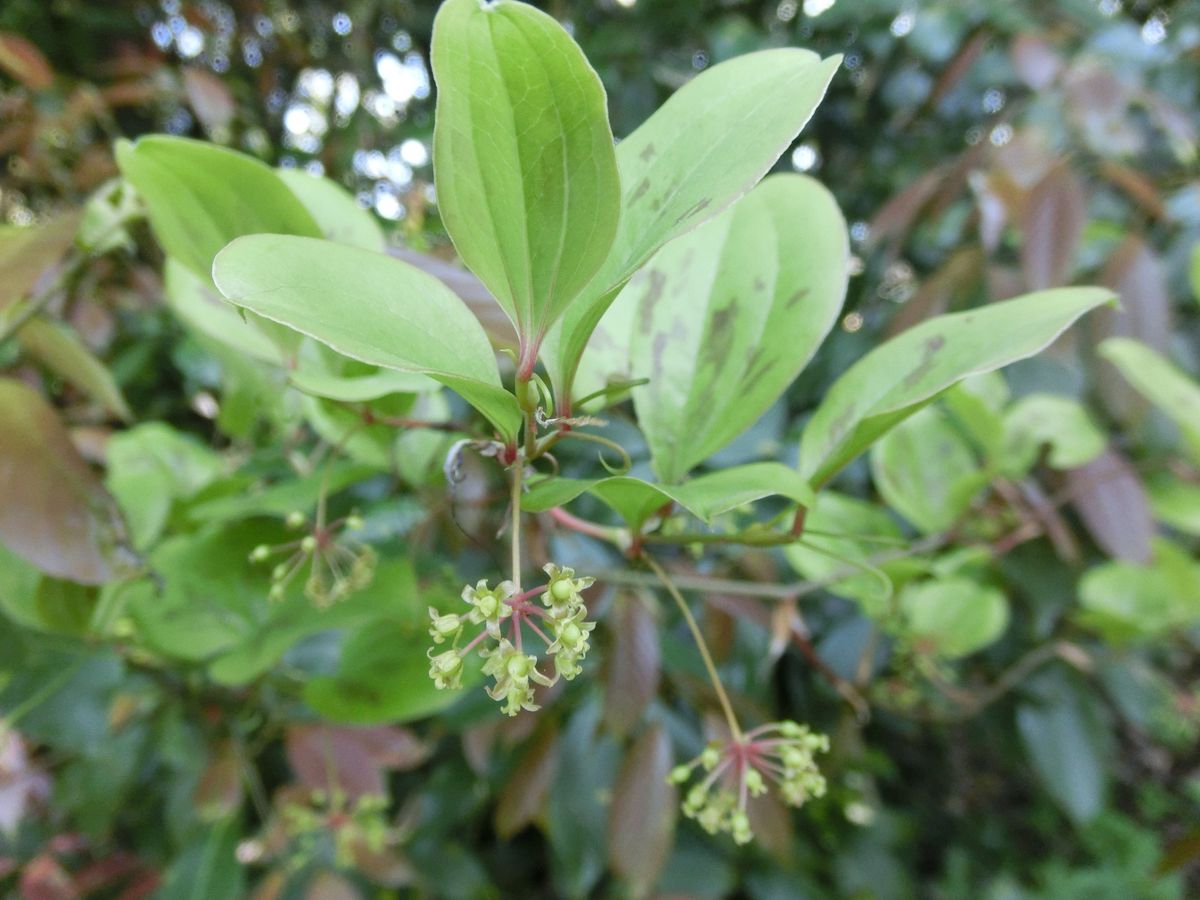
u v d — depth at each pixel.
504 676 0.15
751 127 0.15
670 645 0.42
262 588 0.28
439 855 0.48
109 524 0.24
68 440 0.24
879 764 0.58
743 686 0.46
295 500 0.26
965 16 0.57
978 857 0.68
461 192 0.13
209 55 0.79
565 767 0.44
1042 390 0.48
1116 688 0.52
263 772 0.48
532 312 0.15
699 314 0.21
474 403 0.15
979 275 0.47
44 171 0.56
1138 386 0.33
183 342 0.58
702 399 0.21
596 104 0.13
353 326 0.13
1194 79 0.58
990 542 0.44
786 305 0.21
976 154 0.48
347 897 0.36
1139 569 0.45
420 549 0.34
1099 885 0.62
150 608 0.28
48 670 0.29
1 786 0.35
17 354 0.35
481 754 0.38
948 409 0.45
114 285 0.50
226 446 0.60
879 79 0.69
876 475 0.42
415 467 0.30
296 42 0.79
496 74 0.13
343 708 0.28
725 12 0.75
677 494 0.16
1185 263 0.49
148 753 0.37
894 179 0.70
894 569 0.30
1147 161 0.58
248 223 0.20
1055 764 0.49
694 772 0.45
